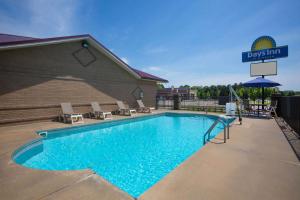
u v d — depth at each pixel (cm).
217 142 614
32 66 993
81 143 787
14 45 853
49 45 1073
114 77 1556
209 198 277
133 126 1177
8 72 896
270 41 1390
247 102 1505
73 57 1216
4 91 880
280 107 1298
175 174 364
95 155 641
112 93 1537
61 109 1133
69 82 1192
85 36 1226
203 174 364
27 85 970
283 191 299
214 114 1473
